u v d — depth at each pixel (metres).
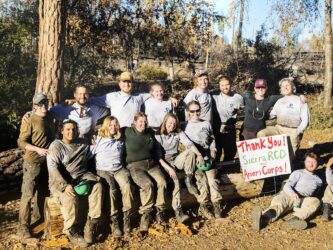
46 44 8.18
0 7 13.62
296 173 6.69
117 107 6.61
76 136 5.89
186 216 6.36
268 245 5.93
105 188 5.96
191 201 6.78
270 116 7.62
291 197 6.52
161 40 18.09
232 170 7.72
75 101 6.50
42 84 8.24
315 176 6.67
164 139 6.64
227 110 7.47
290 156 7.47
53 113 6.28
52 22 8.13
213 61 22.33
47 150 5.77
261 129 7.58
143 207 6.13
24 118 5.99
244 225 6.48
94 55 16.05
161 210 6.29
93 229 5.80
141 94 6.89
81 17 15.24
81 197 5.88
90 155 6.14
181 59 20.53
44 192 6.36
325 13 16.05
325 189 7.19
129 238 5.97
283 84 7.45
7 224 6.45
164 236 6.06
